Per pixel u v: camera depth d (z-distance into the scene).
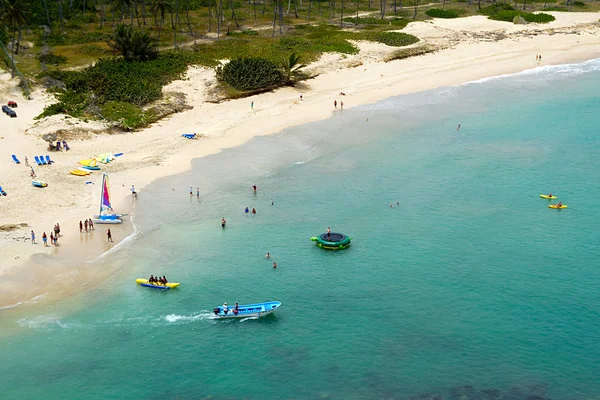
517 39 148.38
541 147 89.12
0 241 61.06
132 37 117.50
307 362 47.75
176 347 49.59
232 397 44.38
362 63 128.62
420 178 80.06
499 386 44.78
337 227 68.25
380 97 111.38
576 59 134.00
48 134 88.44
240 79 111.19
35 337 50.09
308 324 52.28
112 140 91.19
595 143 90.19
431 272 59.53
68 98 100.19
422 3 191.75
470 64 130.88
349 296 56.03
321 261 61.81
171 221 68.75
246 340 50.47
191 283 57.94
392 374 46.25
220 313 52.72
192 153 86.56
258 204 73.31
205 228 67.69
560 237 65.69
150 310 54.03
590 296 55.34
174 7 162.62
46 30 136.75
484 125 97.81
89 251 61.78
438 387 44.78
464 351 48.50
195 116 101.81
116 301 55.00
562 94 112.06
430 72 125.62
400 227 68.12
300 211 71.75
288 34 146.50
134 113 98.31
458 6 185.38
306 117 101.25
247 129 95.88
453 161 85.06
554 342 49.38
